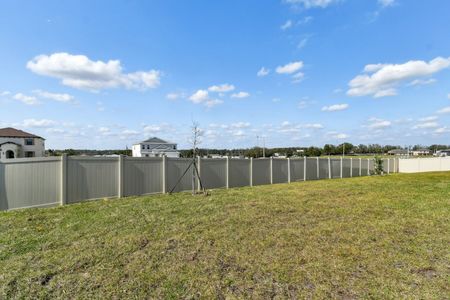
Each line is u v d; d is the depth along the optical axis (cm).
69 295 293
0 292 298
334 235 487
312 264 367
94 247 427
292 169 1705
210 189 1190
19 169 706
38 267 358
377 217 618
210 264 367
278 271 347
